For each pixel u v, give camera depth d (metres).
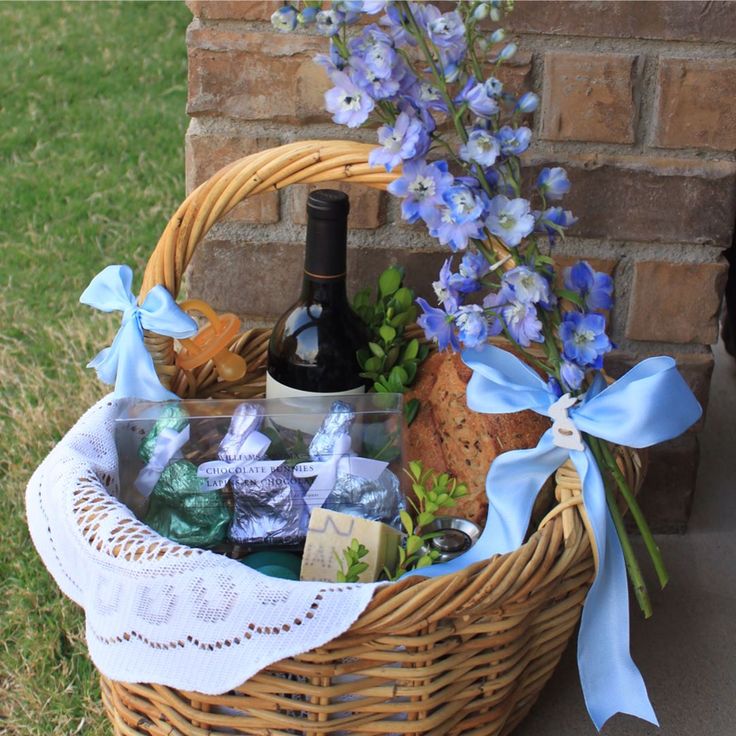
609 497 1.01
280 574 1.02
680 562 1.39
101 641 0.96
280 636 0.89
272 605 0.89
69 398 1.74
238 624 0.90
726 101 1.24
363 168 1.06
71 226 2.33
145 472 1.09
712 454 1.61
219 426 1.12
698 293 1.32
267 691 0.93
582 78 1.24
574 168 1.27
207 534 1.06
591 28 1.22
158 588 0.91
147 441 1.10
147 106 2.93
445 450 1.16
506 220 0.93
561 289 0.97
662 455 1.41
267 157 1.09
